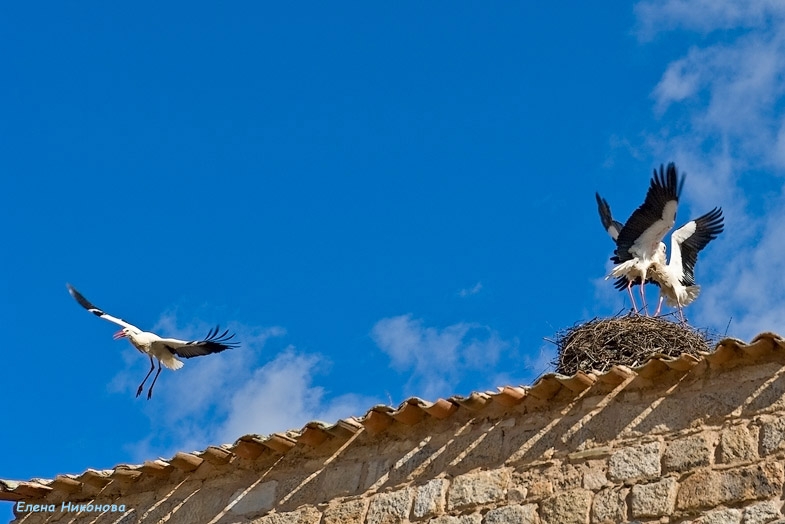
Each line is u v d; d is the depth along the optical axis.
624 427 12.07
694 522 11.07
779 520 10.56
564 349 15.88
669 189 18.56
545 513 12.02
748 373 11.59
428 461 13.23
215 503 14.62
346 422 13.91
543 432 12.59
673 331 15.62
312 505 13.80
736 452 11.20
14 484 16.09
